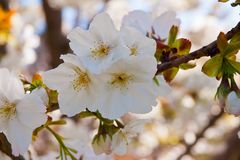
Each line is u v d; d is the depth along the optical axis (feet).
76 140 1.13
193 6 4.96
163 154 4.06
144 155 4.13
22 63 3.29
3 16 2.48
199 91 3.70
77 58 0.86
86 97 0.88
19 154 0.98
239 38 0.82
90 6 4.70
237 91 0.83
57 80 0.88
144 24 1.06
